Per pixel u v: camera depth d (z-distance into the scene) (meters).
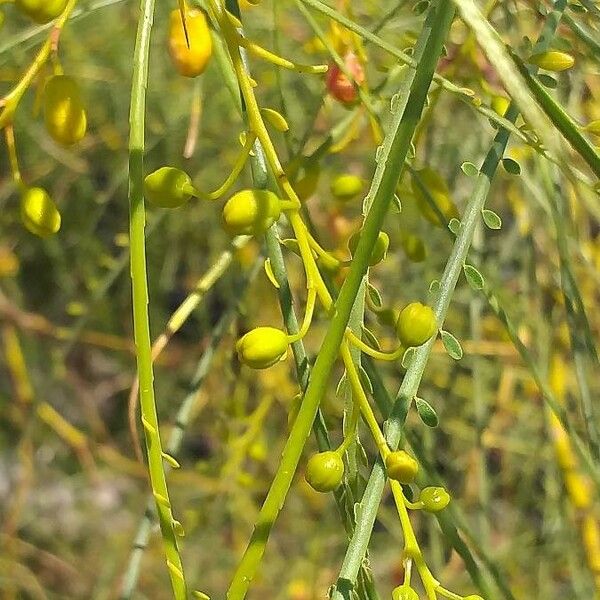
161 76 0.45
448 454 0.45
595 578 0.28
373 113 0.18
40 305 0.59
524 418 0.42
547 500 0.39
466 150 0.30
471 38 0.20
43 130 0.47
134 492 0.60
